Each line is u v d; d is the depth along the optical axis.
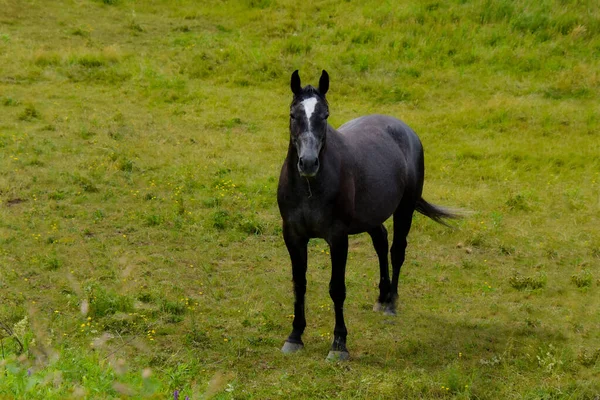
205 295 9.38
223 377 7.16
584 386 7.20
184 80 20.09
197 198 12.79
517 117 17.83
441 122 17.73
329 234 7.70
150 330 8.17
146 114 17.38
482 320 9.09
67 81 19.45
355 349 8.10
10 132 15.23
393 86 20.12
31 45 21.58
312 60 21.50
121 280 9.41
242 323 8.56
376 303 9.35
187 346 7.87
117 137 15.57
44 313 8.39
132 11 25.59
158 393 5.86
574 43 22.23
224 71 20.97
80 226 11.34
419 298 9.79
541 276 10.27
